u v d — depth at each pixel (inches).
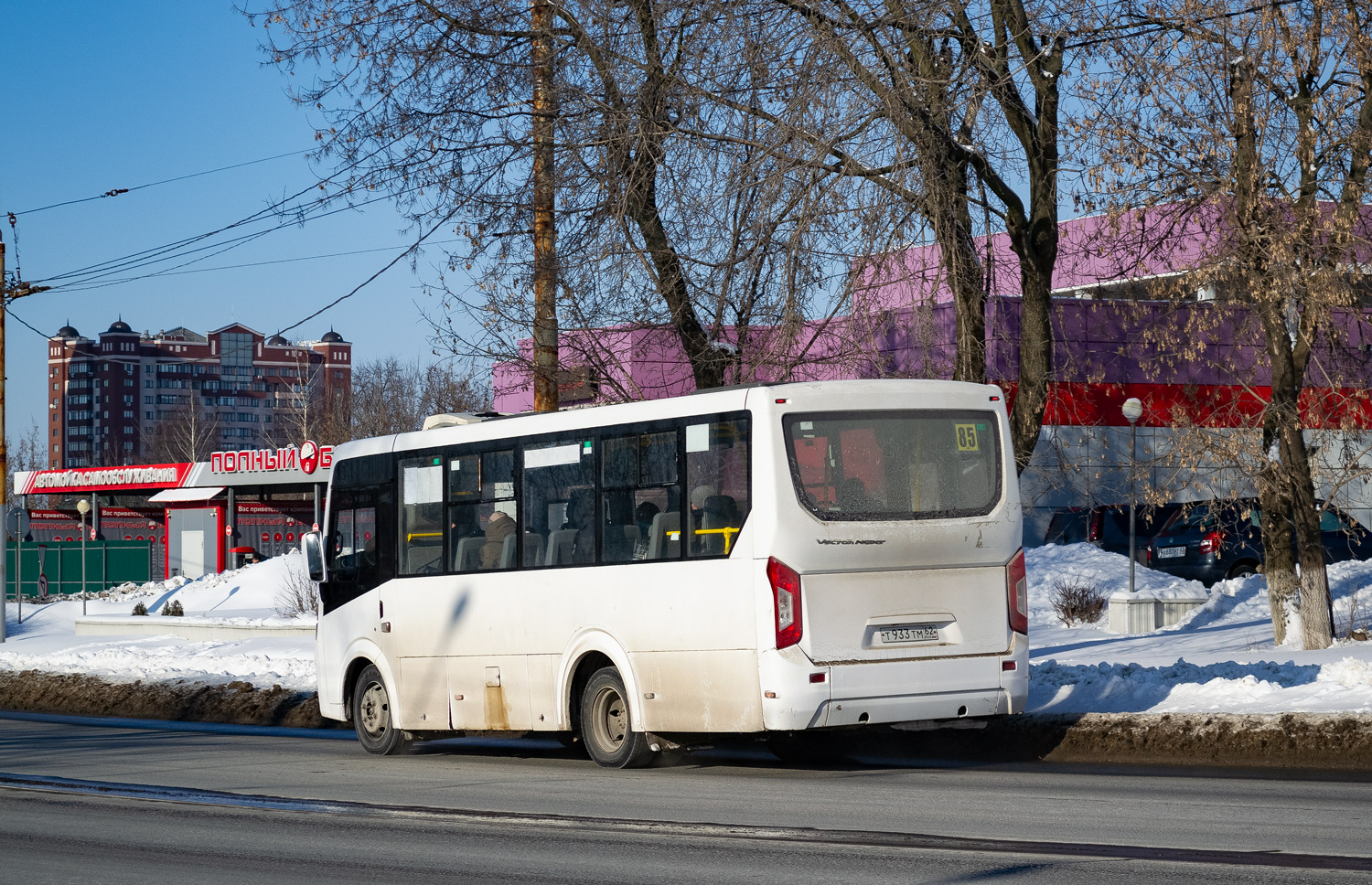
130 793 493.4
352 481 657.6
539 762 585.0
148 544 2482.8
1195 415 837.8
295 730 808.3
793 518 471.2
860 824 380.8
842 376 684.1
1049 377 725.9
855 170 626.5
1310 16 701.3
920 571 486.9
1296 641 798.5
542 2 732.7
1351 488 1405.0
